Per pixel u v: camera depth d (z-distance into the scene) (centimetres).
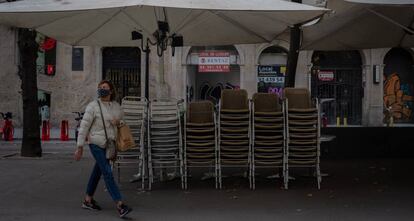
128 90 2967
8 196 897
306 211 777
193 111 981
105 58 2977
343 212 769
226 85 3006
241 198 876
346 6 913
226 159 969
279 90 2950
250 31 1108
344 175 1114
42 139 2309
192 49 2931
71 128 2902
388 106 3034
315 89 3031
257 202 842
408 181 1034
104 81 790
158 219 734
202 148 961
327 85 3033
